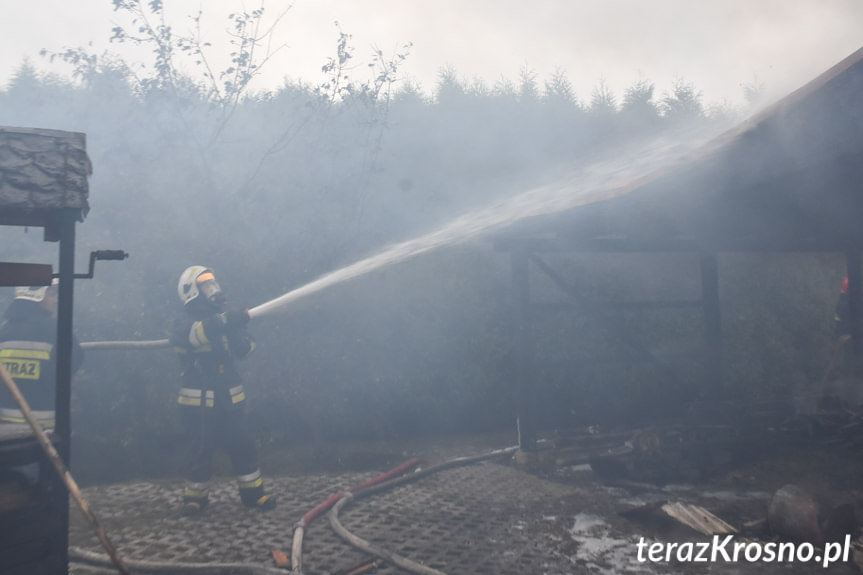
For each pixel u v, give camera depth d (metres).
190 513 4.62
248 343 4.86
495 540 4.10
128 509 4.82
